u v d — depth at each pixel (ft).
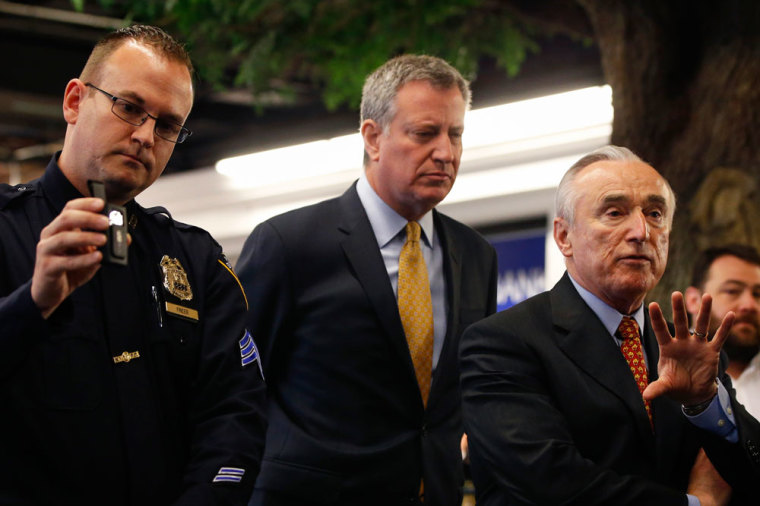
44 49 24.73
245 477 7.66
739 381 12.80
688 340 7.97
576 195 8.62
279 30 16.78
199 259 8.18
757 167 13.80
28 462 6.99
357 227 10.40
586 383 8.30
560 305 8.65
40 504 6.98
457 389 10.37
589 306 8.63
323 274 10.25
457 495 10.24
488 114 24.82
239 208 31.04
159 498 7.46
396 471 9.90
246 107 28.81
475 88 25.55
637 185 8.47
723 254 13.51
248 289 10.28
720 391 8.21
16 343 6.56
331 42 17.02
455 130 10.20
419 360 10.19
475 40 18.34
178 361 7.81
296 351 10.23
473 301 10.66
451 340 10.31
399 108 10.07
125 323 7.57
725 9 14.34
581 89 23.38
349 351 10.01
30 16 23.31
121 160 7.45
